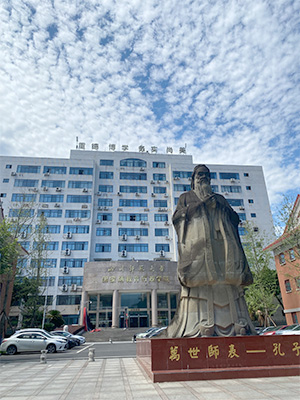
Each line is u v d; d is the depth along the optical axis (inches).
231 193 2108.8
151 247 1932.8
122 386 311.6
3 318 823.1
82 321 1561.3
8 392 301.1
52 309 1692.9
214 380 321.7
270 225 2039.9
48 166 2028.8
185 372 325.1
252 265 1155.3
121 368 451.2
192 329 386.0
